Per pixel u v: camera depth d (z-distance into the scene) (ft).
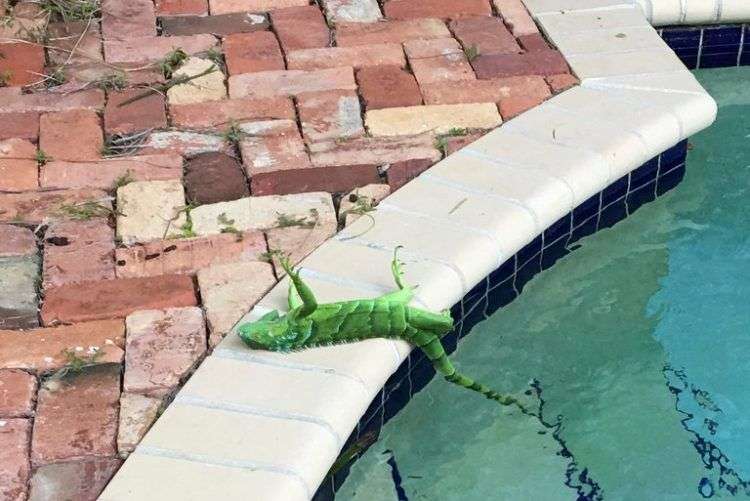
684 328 9.66
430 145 9.91
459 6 11.09
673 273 9.96
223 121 10.05
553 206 9.56
